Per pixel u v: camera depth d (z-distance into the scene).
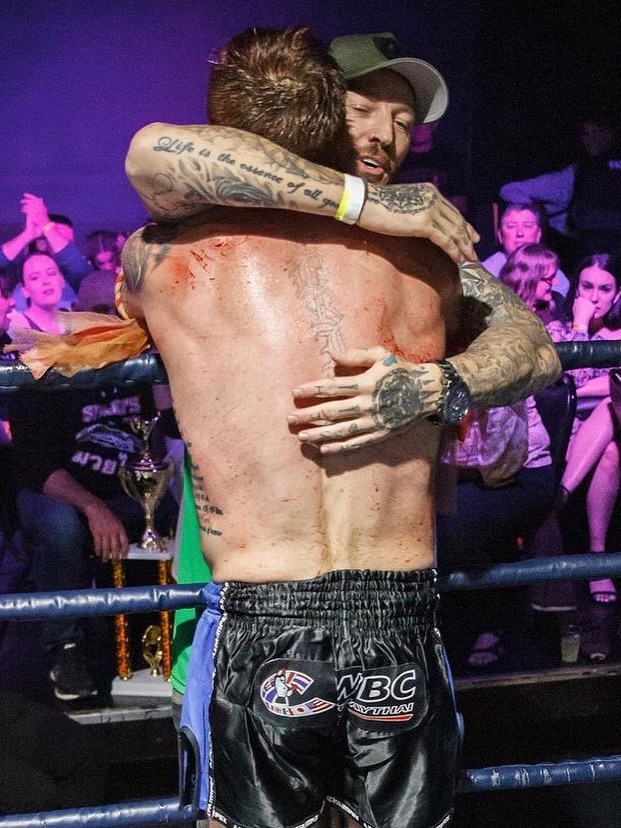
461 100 4.16
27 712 2.25
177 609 1.52
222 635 1.31
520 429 1.88
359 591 1.28
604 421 3.54
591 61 4.10
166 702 2.76
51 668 2.79
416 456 1.34
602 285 3.63
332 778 1.34
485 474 1.92
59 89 4.07
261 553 1.29
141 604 1.48
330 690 1.25
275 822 1.25
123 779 2.63
